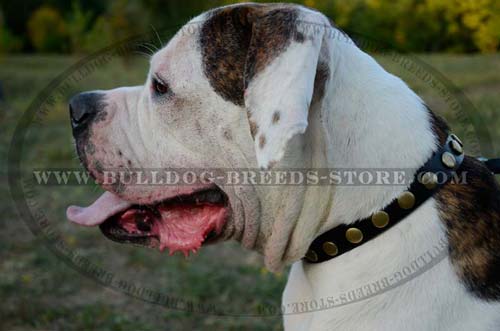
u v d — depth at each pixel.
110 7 15.84
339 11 8.90
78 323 5.40
